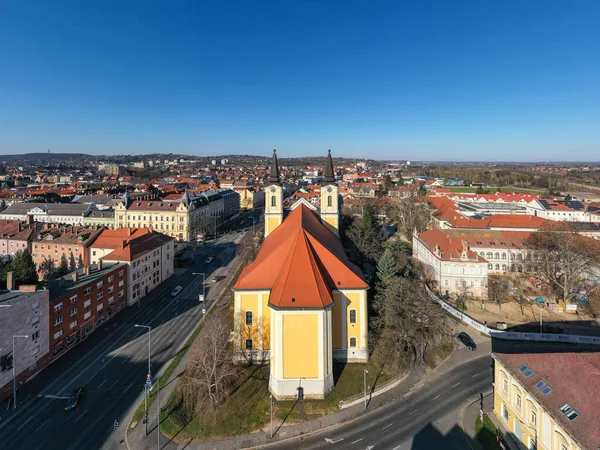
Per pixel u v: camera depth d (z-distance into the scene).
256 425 44.38
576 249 83.94
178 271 108.88
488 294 84.38
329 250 58.22
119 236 98.12
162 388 51.62
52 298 60.25
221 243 148.88
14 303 52.25
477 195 194.25
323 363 48.47
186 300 85.31
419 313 60.34
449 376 54.72
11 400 49.38
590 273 85.44
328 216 90.12
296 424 44.66
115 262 80.88
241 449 41.16
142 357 60.34
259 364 55.41
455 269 84.25
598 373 34.78
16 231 107.81
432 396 49.94
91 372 56.09
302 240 53.59
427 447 41.16
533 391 37.97
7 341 50.28
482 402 48.75
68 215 155.50
